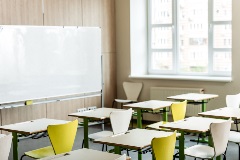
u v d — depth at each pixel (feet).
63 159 10.23
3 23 21.84
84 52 25.54
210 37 26.68
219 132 13.83
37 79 22.85
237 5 23.81
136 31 28.73
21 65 21.99
